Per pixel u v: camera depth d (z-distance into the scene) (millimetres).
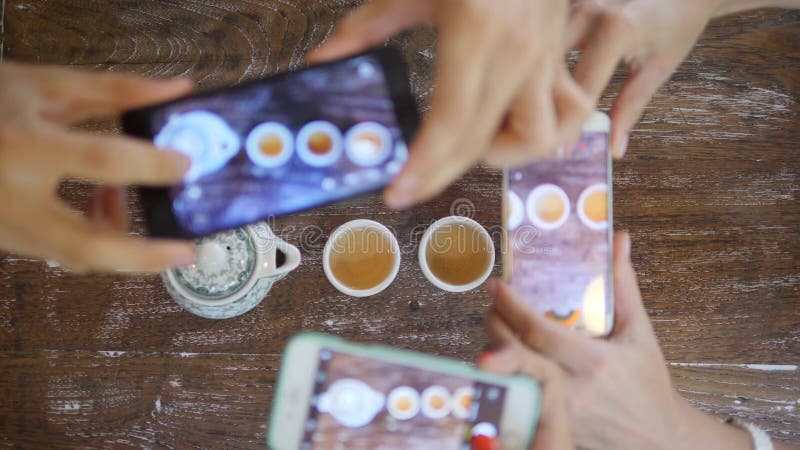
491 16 320
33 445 650
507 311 564
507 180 622
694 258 694
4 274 650
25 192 333
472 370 508
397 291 674
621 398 582
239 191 532
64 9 666
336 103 535
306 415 509
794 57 699
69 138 318
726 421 668
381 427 512
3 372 648
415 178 345
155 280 659
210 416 661
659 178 694
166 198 524
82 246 363
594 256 631
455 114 330
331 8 678
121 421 656
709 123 696
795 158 700
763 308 693
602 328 626
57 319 653
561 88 401
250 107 531
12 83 372
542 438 509
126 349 657
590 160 632
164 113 522
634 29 546
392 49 530
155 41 671
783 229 699
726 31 693
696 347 688
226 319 662
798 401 684
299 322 668
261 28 676
